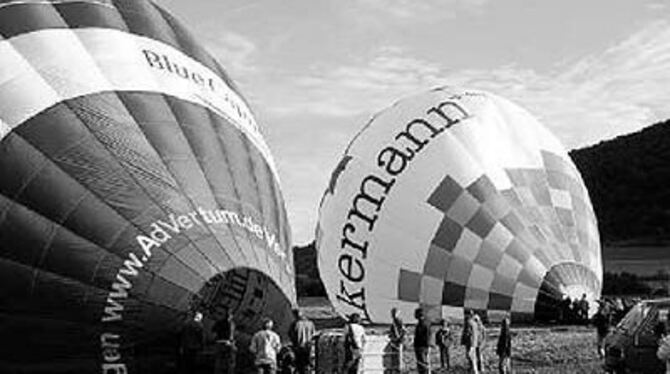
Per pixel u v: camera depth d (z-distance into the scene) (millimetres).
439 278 27109
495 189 27734
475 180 27703
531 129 29953
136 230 13383
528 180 28484
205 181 14383
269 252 14859
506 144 28875
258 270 14266
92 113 13867
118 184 13555
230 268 13820
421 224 27344
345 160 29359
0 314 12805
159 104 14672
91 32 14867
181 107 14961
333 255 28828
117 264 13148
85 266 13023
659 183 99812
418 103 29500
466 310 24953
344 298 28672
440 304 27141
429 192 27516
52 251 12977
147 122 14297
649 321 15570
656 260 74312
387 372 19688
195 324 13258
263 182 15812
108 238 13211
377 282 27797
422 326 18891
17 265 12891
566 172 29641
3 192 13047
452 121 28766
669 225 90000
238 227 14383
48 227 13062
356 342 16719
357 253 28172
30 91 13719
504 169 28266
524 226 27562
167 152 14195
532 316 27000
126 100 14344
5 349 12852
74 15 14992
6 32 14266
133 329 13070
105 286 13047
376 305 27906
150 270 13242
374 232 27906
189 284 13430
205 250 13711
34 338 12859
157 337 13180
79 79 14125
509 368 18812
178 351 13250
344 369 17016
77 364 12930
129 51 15023
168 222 13617
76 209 13195
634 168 104062
